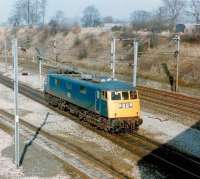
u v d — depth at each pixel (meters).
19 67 71.88
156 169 22.36
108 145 26.62
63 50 86.31
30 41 103.06
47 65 72.25
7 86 52.44
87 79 33.75
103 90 29.20
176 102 40.12
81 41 85.31
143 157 24.30
